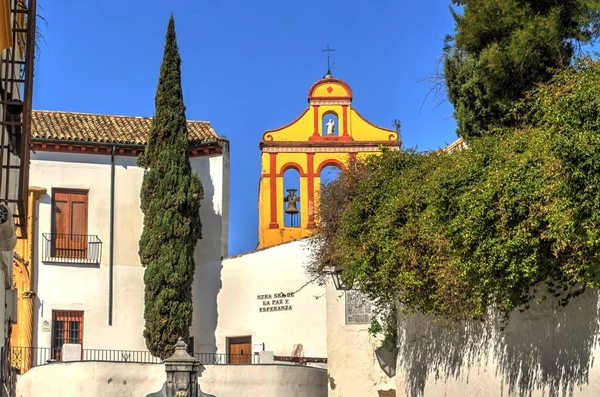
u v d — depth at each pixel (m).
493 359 14.36
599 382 10.99
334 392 22.61
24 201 13.64
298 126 37.53
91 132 32.56
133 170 32.47
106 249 31.69
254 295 30.86
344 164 36.59
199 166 33.03
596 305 11.09
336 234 21.34
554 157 10.94
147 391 25.27
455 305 15.06
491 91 18.59
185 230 30.73
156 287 30.34
